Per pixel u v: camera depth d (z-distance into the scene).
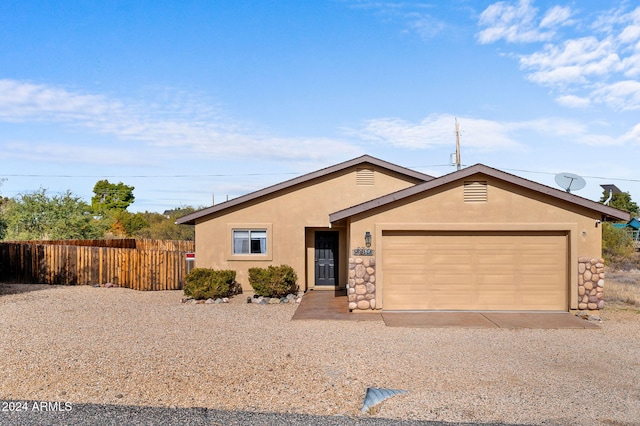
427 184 12.34
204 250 16.59
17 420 5.61
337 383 6.94
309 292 16.55
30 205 27.53
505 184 12.45
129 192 58.81
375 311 12.45
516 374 7.42
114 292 16.36
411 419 5.73
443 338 9.76
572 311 12.25
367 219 12.59
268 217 16.69
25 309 12.45
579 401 6.32
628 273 23.34
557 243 12.53
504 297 12.54
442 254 12.63
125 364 7.64
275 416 5.79
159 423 5.56
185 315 12.01
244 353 8.39
